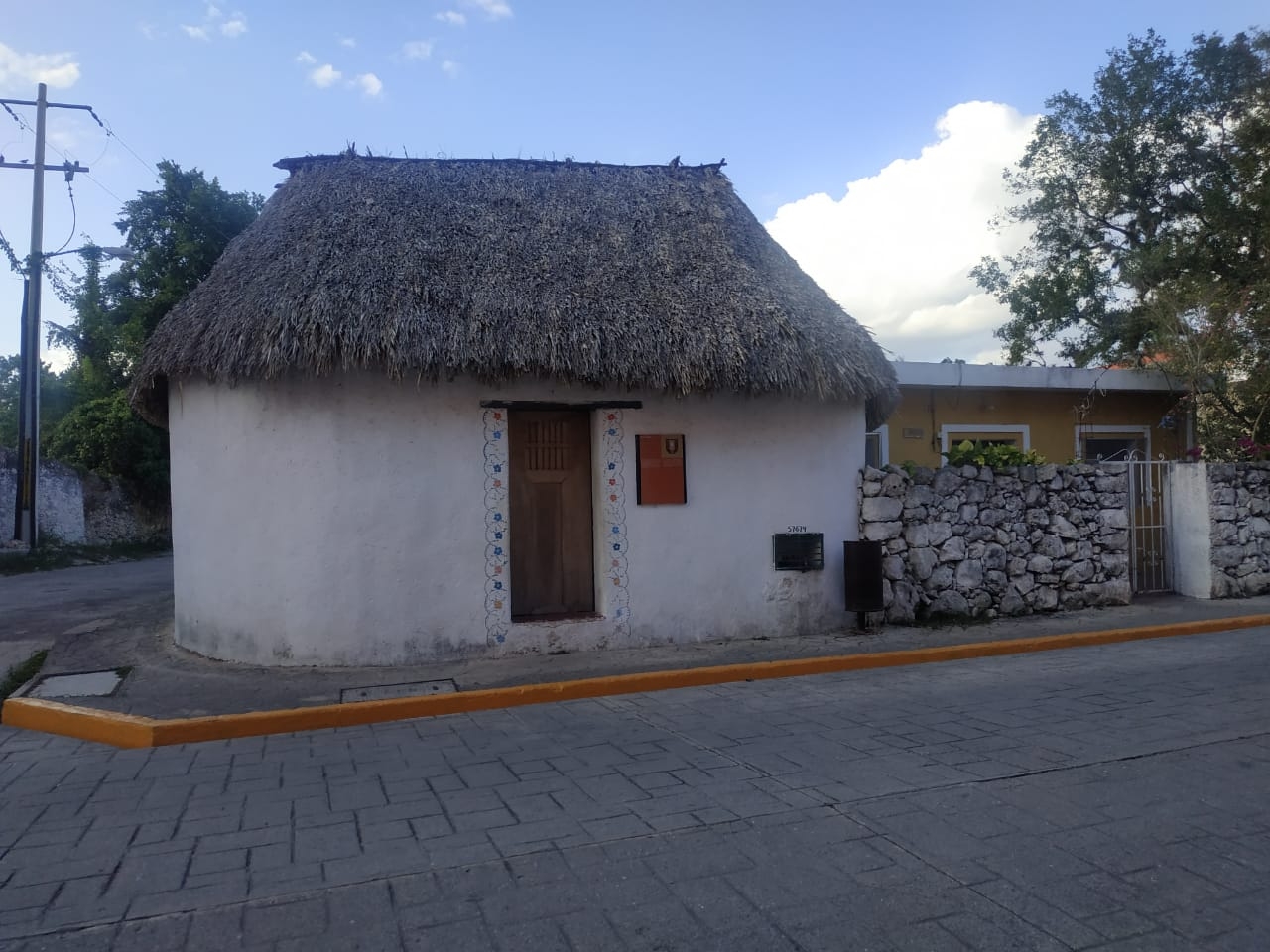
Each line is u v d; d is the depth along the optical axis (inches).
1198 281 595.8
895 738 240.8
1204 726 247.0
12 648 364.5
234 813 188.9
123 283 964.6
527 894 149.6
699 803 191.6
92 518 973.8
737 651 341.1
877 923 139.3
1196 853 163.6
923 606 394.0
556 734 250.8
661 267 356.5
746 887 151.9
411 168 378.3
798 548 364.8
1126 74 801.6
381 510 316.8
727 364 326.0
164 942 134.6
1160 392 586.6
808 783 203.8
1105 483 434.6
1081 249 854.5
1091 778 204.4
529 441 349.7
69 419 1050.7
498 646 328.8
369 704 266.7
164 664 318.3
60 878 156.9
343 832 177.2
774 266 384.2
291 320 296.4
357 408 315.3
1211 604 442.6
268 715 255.1
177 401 339.6
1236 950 131.0
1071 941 133.6
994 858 162.4
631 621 345.1
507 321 313.4
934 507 398.0
